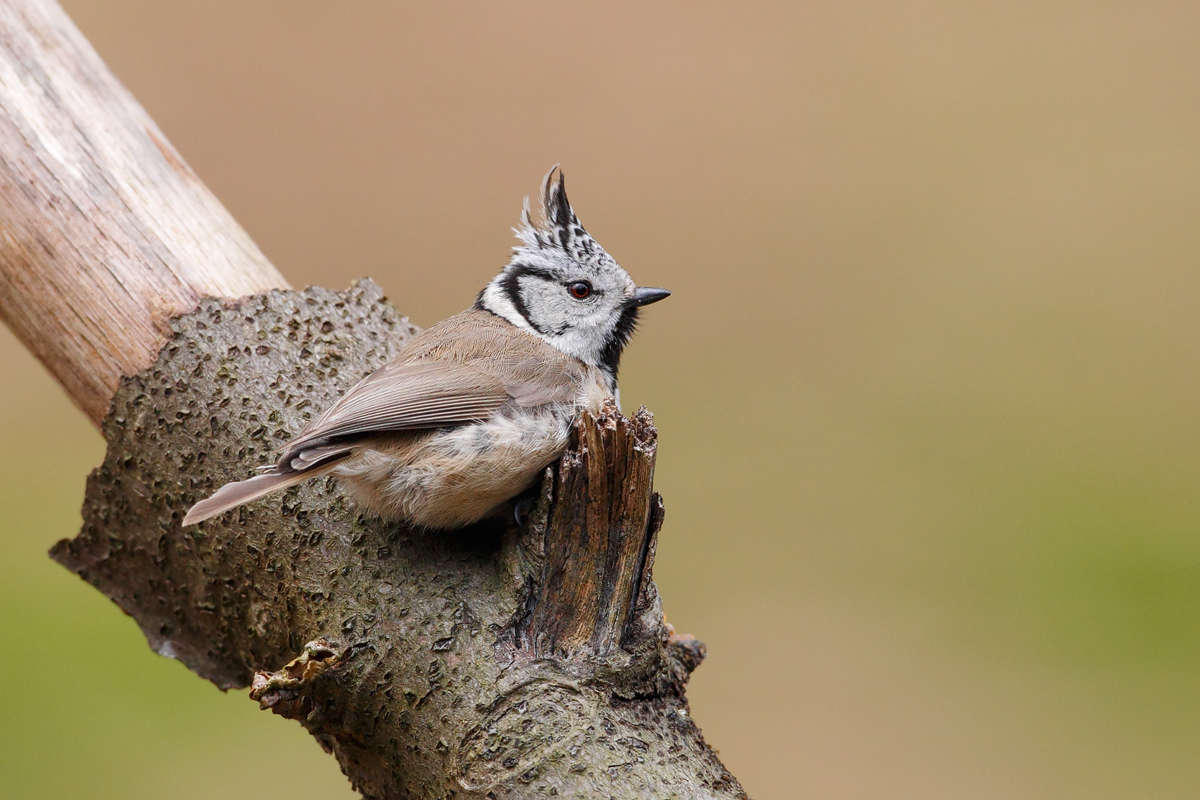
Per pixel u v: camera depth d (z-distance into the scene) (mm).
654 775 6117
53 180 8680
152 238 8688
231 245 8914
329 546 7148
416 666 6531
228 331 8328
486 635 6555
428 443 7227
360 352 8453
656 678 6625
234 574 7562
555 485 6582
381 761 6750
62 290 8562
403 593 6812
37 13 9094
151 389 8195
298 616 7117
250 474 7730
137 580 8312
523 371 7730
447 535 7254
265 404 7957
